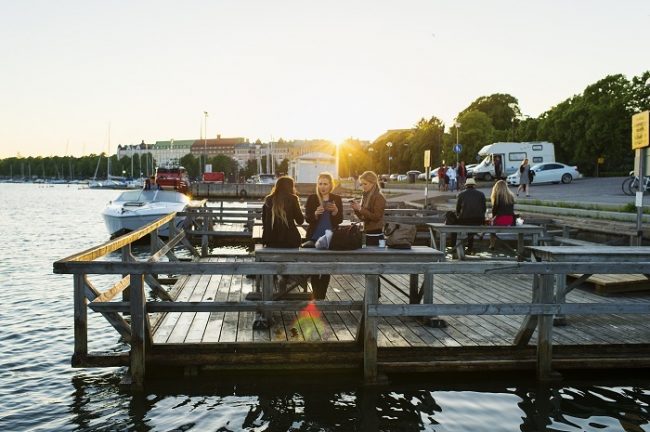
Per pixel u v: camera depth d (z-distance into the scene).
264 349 6.86
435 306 6.73
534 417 6.00
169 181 48.75
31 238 26.47
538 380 6.91
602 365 6.97
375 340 6.72
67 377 7.43
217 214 21.86
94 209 50.94
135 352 6.63
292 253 7.51
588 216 18.75
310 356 6.88
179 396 6.46
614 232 14.69
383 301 9.22
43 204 60.38
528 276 11.41
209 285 10.48
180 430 5.70
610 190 31.28
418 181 68.12
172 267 6.51
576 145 56.34
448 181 40.88
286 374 6.96
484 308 6.78
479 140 73.06
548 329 6.85
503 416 6.02
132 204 24.44
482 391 6.63
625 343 7.15
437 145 83.25
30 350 8.71
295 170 52.41
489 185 40.75
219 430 5.69
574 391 6.66
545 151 44.41
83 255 6.82
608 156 54.81
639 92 54.91
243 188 67.50
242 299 9.31
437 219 17.64
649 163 12.29
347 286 10.35
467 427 5.76
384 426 5.77
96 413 6.16
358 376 6.96
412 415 6.02
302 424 5.80
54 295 12.88
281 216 7.88
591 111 54.28
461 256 12.91
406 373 6.92
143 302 6.64
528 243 14.76
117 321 6.82
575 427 5.79
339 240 7.64
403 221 17.69
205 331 7.41
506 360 6.93
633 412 6.14
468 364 6.86
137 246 23.50
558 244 13.86
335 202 8.41
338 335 7.27
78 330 6.70
